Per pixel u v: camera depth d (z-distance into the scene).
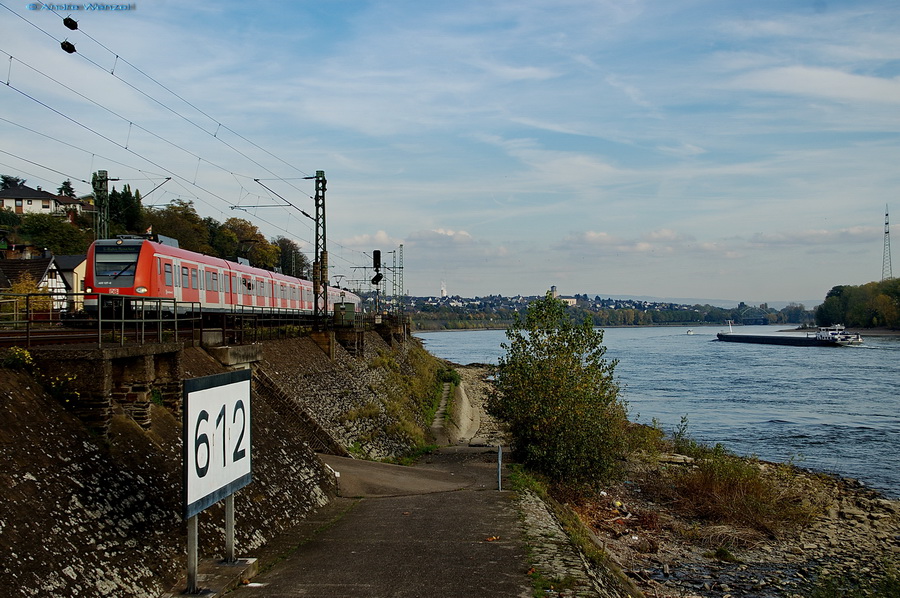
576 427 27.31
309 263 137.62
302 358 35.88
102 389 11.88
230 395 11.30
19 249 69.19
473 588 11.64
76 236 79.12
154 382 15.05
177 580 10.83
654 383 79.75
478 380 92.88
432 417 49.84
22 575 8.30
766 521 26.34
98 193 41.22
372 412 34.78
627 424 40.81
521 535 15.41
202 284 36.12
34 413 10.84
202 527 12.57
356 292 96.44
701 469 30.97
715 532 24.89
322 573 12.30
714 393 70.25
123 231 90.88
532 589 11.66
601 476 27.73
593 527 24.44
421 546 14.32
